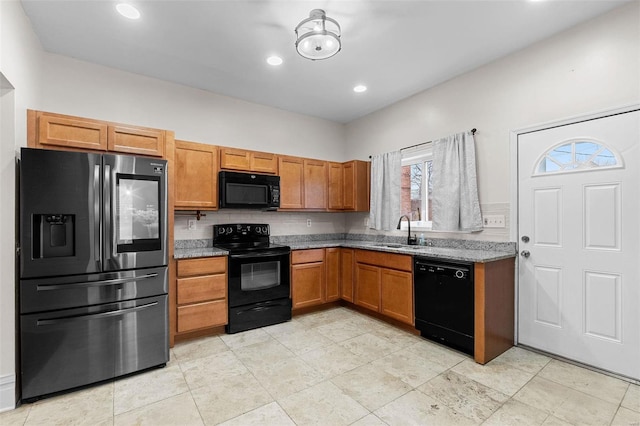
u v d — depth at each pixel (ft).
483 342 7.89
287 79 10.88
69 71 9.33
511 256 8.84
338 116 14.87
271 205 11.92
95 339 7.04
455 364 7.92
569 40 8.01
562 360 8.13
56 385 6.61
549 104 8.40
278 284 11.14
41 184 6.54
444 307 8.87
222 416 5.89
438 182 11.04
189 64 9.80
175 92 11.18
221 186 10.84
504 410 6.02
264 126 13.33
